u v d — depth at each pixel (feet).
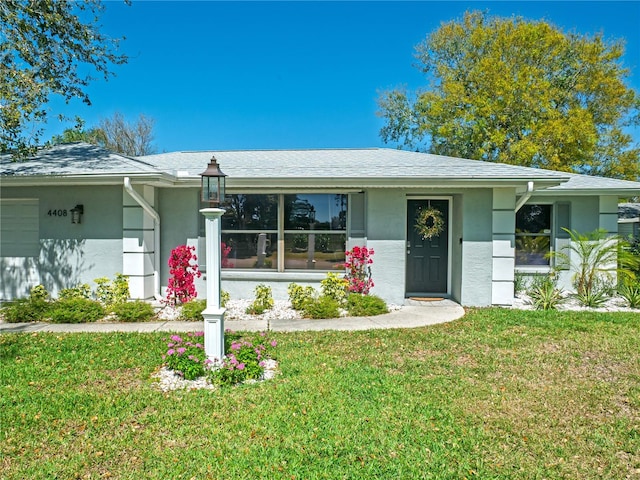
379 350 17.52
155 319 23.32
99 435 10.40
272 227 28.02
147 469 9.02
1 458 9.37
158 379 14.02
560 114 64.23
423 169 27.91
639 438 10.52
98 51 30.68
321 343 18.52
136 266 26.25
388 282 27.30
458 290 28.09
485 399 12.73
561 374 14.90
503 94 63.82
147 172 24.06
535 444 10.20
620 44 66.59
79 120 30.17
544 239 34.27
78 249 27.09
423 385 13.73
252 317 23.65
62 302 23.99
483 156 67.77
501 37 66.44
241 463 9.21
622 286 29.73
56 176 24.72
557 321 22.70
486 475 8.92
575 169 64.18
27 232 28.09
